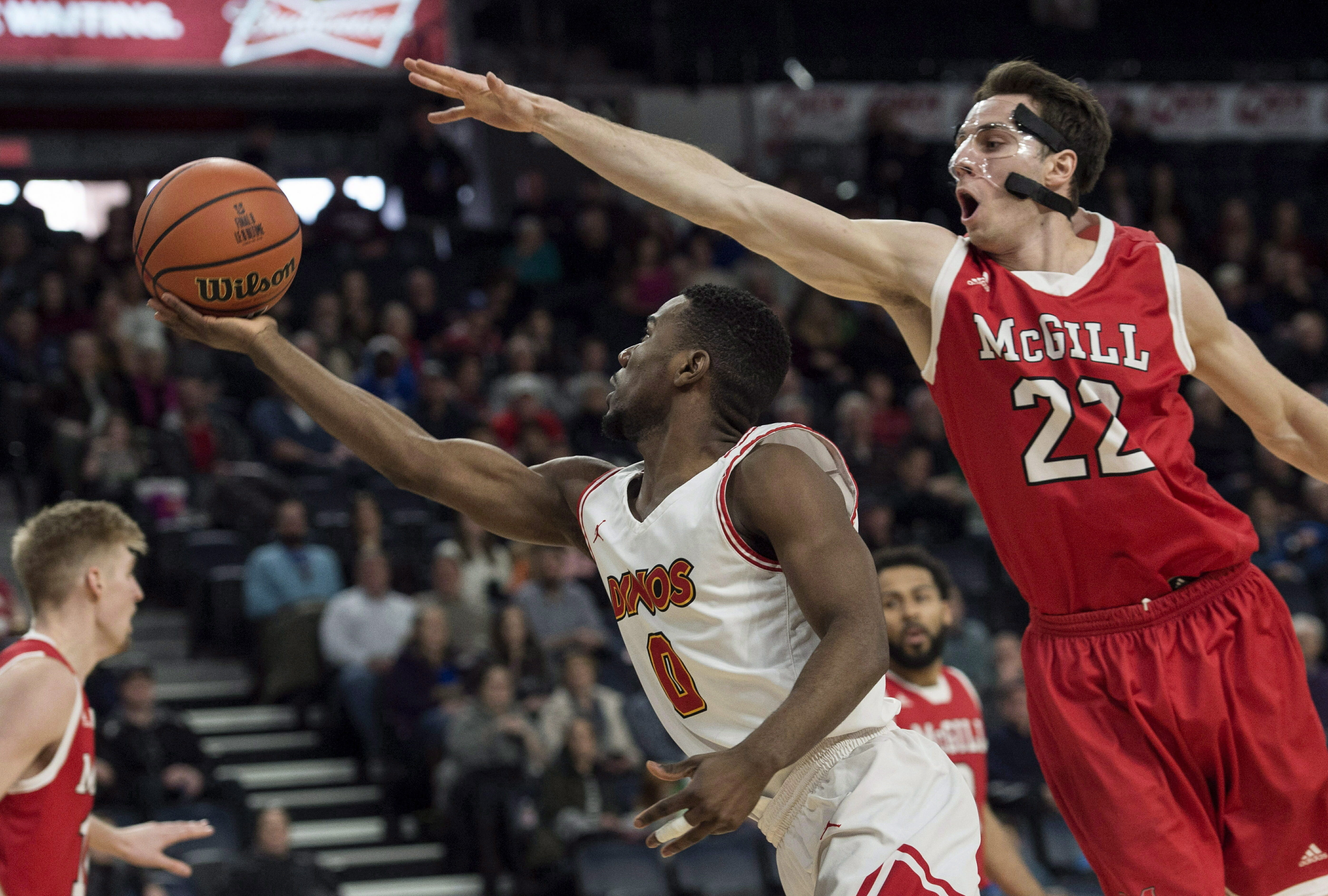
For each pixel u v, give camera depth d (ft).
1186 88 61.36
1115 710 9.22
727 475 8.43
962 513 40.93
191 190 9.46
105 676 31.55
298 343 40.45
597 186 55.21
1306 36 70.13
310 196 60.85
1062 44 66.54
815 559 8.00
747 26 64.08
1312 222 61.72
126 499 37.37
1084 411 8.95
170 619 36.83
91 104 52.95
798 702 7.54
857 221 9.26
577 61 61.52
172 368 42.80
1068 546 9.19
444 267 51.60
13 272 46.85
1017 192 9.24
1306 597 37.01
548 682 32.32
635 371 8.95
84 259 45.01
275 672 33.40
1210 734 9.05
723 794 7.30
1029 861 28.07
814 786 8.64
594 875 27.68
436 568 33.94
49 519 12.89
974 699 15.56
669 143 9.25
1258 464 43.27
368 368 41.83
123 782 27.89
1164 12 69.10
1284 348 48.93
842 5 65.26
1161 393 9.07
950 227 54.54
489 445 9.86
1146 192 56.75
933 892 8.12
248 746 32.76
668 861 28.40
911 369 49.47
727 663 8.50
